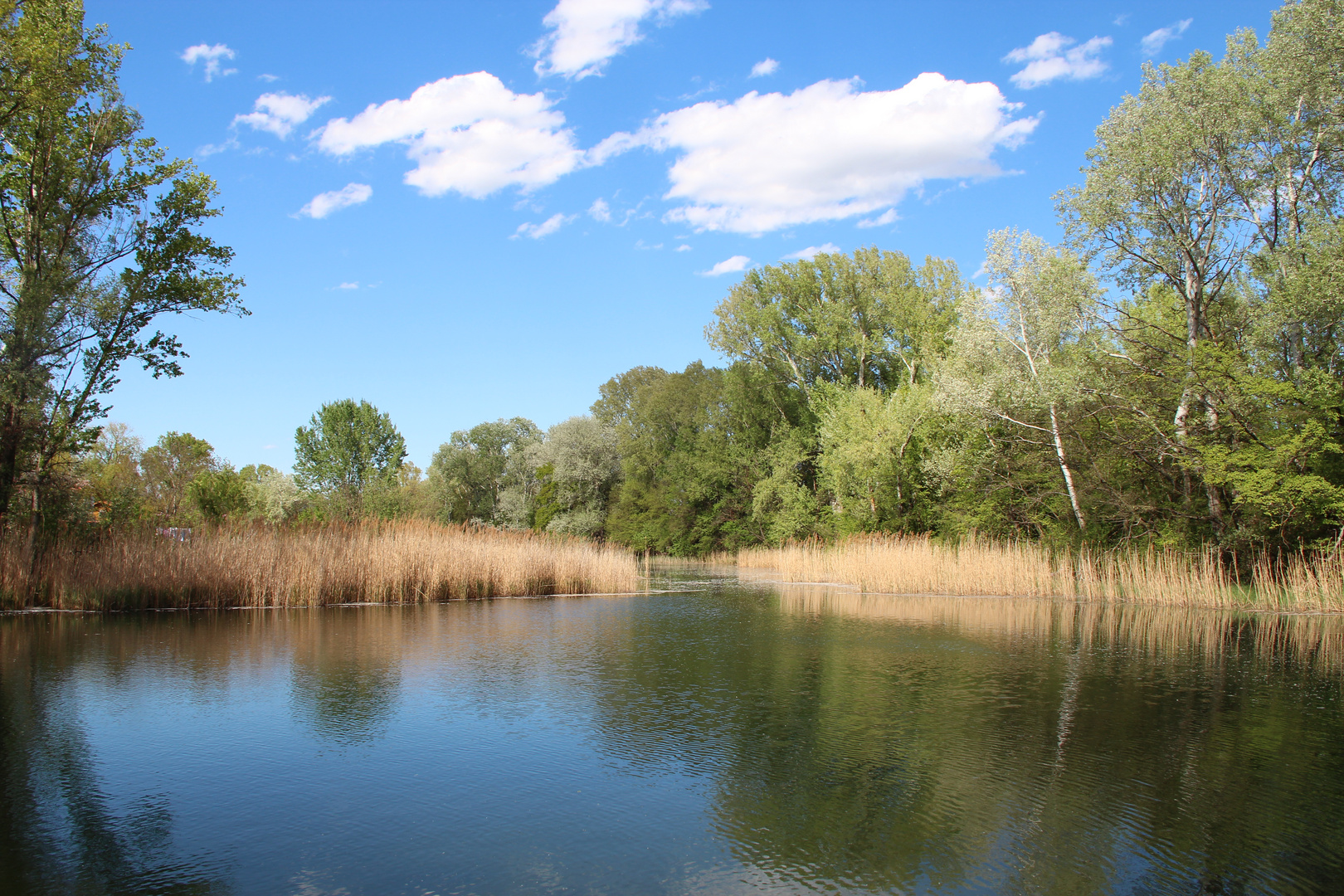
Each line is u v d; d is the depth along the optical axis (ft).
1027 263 93.50
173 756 26.21
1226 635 55.67
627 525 198.29
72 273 66.39
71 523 66.69
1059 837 20.45
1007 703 34.63
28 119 63.16
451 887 17.29
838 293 156.46
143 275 68.33
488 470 250.57
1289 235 81.87
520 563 83.35
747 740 28.68
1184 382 79.05
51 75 59.82
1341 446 75.31
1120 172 83.10
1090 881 18.11
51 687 35.40
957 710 33.30
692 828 20.81
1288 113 81.30
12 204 65.36
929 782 24.41
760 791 23.54
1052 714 32.68
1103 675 40.83
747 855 19.20
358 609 67.36
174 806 21.98
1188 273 84.64
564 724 30.60
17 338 59.67
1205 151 80.94
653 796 23.13
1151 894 17.52
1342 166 80.94
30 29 58.65
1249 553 80.84
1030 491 105.60
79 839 19.74
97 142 67.00
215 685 36.24
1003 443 107.55
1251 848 19.89
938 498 120.98
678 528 188.34
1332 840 20.42
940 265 148.66
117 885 17.26
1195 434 83.51
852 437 131.44
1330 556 71.92
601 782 24.22
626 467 202.80
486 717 31.58
